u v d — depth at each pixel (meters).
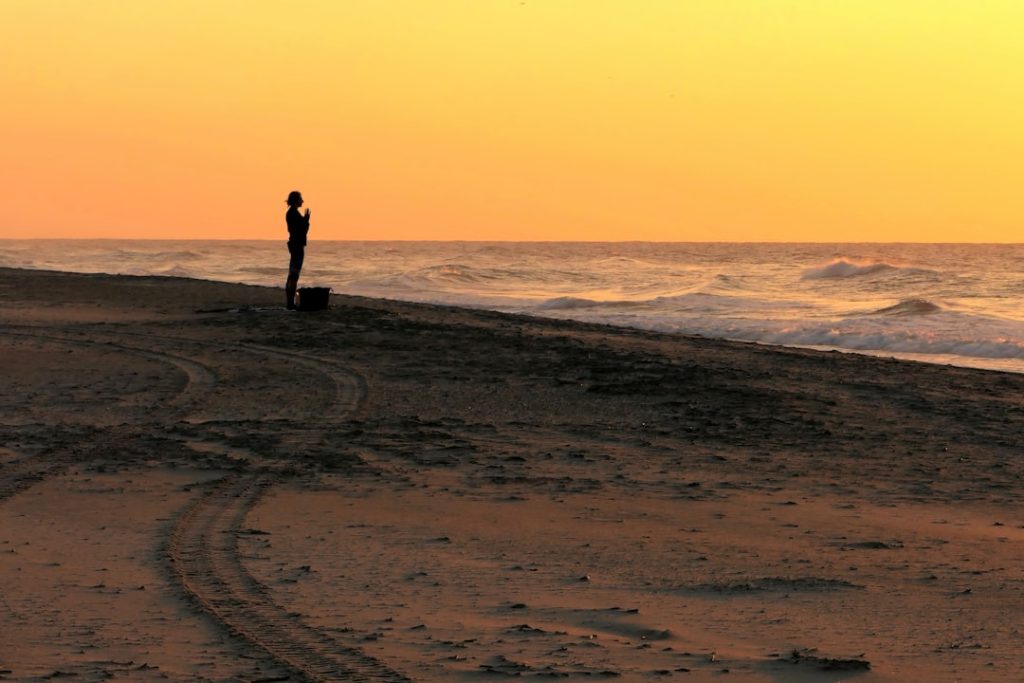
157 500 14.45
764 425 20.92
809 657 8.72
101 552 11.88
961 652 8.92
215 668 8.18
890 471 17.27
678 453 18.38
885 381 26.92
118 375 25.42
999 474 17.14
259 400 22.50
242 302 42.28
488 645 8.95
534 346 30.84
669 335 37.16
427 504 14.52
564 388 24.42
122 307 40.81
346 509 14.16
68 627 9.21
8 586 10.49
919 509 14.77
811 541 12.95
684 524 13.70
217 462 16.81
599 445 18.89
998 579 11.33
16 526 13.04
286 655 8.55
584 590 10.78
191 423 19.98
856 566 11.82
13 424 19.69
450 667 8.35
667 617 9.89
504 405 22.45
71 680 7.84
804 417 21.75
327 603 10.10
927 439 19.94
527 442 19.00
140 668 8.14
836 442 19.52
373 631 9.27
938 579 11.31
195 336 32.34
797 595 10.69
